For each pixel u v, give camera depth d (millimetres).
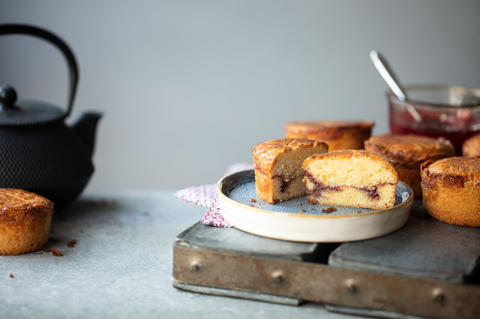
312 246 632
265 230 646
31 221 701
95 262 696
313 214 662
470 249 632
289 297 621
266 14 1261
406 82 1296
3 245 698
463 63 1272
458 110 841
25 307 621
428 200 704
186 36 1268
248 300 629
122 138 1313
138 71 1281
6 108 772
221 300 631
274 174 688
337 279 605
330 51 1276
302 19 1263
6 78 1254
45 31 775
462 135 840
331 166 680
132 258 706
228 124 1314
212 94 1298
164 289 649
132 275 672
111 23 1256
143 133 1313
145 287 652
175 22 1261
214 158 1332
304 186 715
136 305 625
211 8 1255
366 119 1306
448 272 592
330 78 1289
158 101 1298
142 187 1341
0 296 635
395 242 643
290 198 707
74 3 1244
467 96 961
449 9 1251
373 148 779
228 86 1294
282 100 1301
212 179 1343
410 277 592
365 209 678
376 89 1289
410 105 861
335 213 668
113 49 1267
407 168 765
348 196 683
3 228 693
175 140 1319
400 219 664
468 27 1254
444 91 979
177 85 1291
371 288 599
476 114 836
